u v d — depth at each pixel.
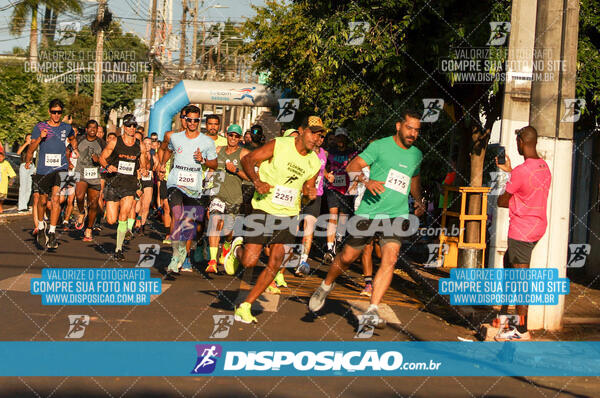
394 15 9.69
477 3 9.20
